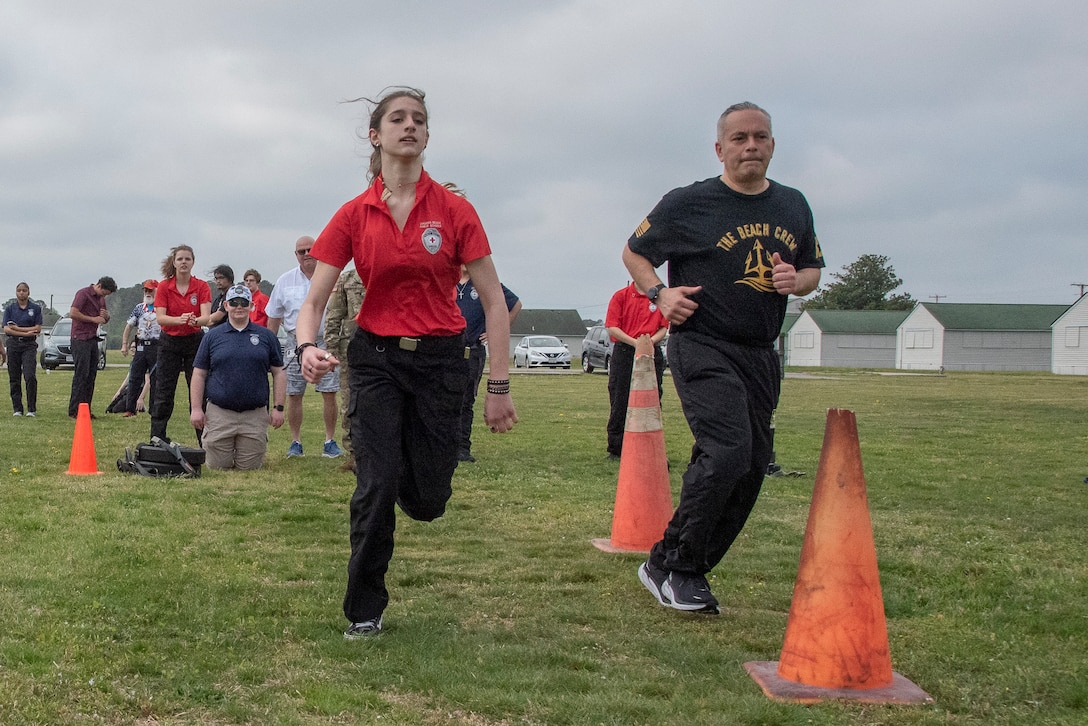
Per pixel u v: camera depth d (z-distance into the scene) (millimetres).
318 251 4113
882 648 3777
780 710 3492
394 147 4043
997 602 5109
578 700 3543
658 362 10430
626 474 6359
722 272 4477
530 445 12523
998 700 3697
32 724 3191
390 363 4117
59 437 11875
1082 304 71312
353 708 3457
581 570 5660
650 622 4664
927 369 79000
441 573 5551
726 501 4602
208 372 9586
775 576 5652
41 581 5004
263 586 5102
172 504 7410
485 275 4215
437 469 4270
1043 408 21969
